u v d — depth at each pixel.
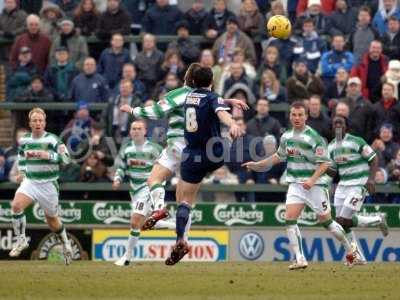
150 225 29.20
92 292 25.03
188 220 28.58
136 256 42.00
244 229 42.25
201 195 44.09
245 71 44.91
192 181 28.27
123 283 27.14
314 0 47.56
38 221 42.44
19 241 36.44
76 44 48.03
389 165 43.03
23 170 36.53
